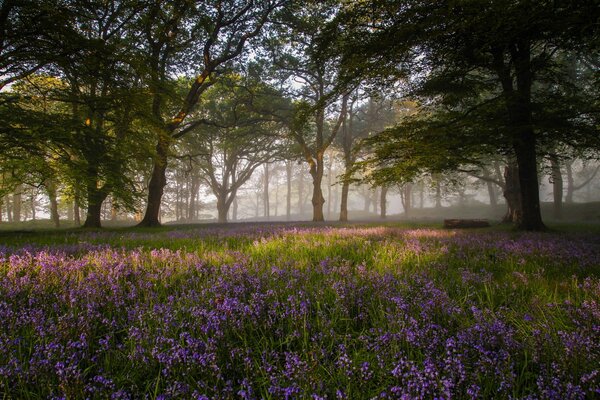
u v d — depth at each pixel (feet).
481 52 35.09
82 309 10.05
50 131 47.91
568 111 41.04
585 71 87.86
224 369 7.30
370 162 43.06
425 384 6.00
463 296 12.07
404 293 11.76
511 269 16.84
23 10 42.98
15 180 54.03
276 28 88.33
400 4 30.78
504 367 6.79
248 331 9.37
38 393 6.25
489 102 43.65
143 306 10.38
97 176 55.93
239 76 105.29
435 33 29.81
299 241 29.60
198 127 127.03
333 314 10.30
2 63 45.44
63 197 57.26
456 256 21.04
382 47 32.40
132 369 7.29
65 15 44.42
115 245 28.84
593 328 8.56
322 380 6.52
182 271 15.71
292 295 10.84
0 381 6.15
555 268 16.85
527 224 45.98
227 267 15.87
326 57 38.17
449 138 40.75
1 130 46.83
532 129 41.96
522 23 27.12
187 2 67.31
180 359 7.11
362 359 7.62
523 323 9.26
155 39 75.92
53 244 28.30
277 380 6.57
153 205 79.05
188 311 9.96
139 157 66.54
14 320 9.21
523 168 46.52
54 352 7.33
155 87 60.08
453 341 7.38
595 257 18.94
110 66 54.85
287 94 114.21
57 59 46.73
